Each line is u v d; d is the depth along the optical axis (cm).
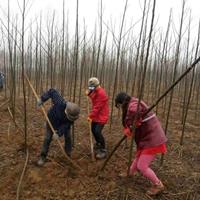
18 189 320
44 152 368
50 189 329
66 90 971
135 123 287
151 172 323
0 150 412
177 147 484
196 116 745
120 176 358
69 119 363
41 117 606
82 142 469
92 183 342
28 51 834
